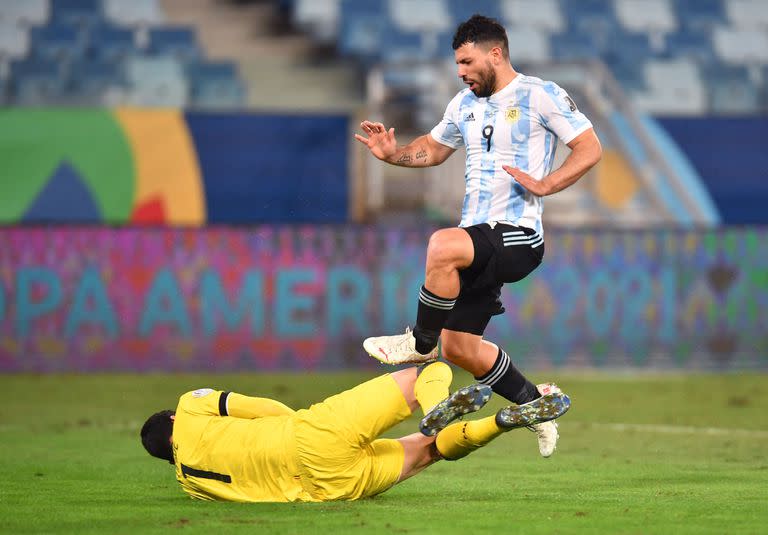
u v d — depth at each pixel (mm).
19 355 42250
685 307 43281
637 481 19078
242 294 42625
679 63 65938
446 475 19859
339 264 42875
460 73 16969
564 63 54719
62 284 42312
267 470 15898
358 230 42938
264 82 61531
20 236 42281
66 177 44312
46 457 22344
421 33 65312
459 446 16156
